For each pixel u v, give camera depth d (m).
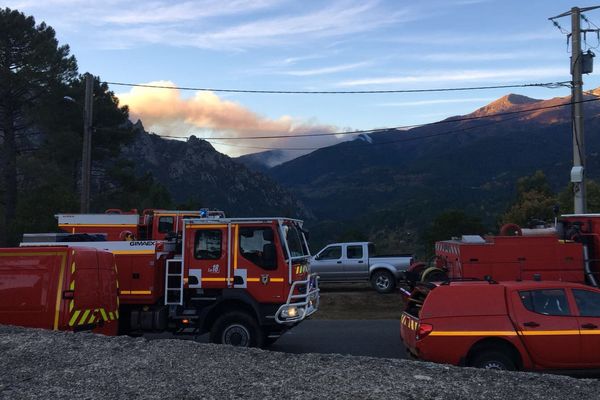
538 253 14.62
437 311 8.27
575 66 21.17
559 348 7.97
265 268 10.93
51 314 9.29
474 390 5.60
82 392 5.38
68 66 37.28
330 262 20.91
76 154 36.66
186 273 11.20
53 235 12.69
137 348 7.17
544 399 5.38
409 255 20.95
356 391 5.45
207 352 7.00
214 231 11.19
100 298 10.20
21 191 36.31
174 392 5.38
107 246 11.55
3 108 36.69
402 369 6.37
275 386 5.59
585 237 15.17
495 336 8.02
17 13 35.34
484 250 14.71
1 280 9.47
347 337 13.57
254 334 10.90
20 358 6.61
